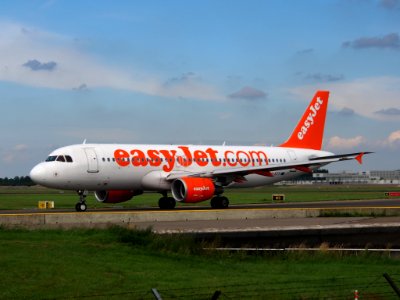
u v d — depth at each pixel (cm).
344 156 5962
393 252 3100
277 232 3269
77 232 3005
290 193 11306
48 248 2498
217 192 5894
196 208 5975
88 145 5428
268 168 5759
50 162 5188
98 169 5303
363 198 8481
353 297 1923
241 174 5794
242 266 2541
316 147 7138
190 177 5441
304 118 7056
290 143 6919
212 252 2809
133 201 7794
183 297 1867
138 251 2617
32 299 1811
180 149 5912
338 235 3403
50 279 2033
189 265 2455
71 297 1833
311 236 3338
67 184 5206
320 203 6981
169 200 5809
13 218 3903
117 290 1939
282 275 2316
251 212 4541
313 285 2097
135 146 5656
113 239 2784
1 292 1866
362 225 3478
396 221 4097
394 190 14200
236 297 1884
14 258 2275
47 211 5475
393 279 2262
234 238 3197
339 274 2375
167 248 2738
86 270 2183
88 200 8438
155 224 3884
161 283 2055
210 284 2064
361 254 2939
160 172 5666
